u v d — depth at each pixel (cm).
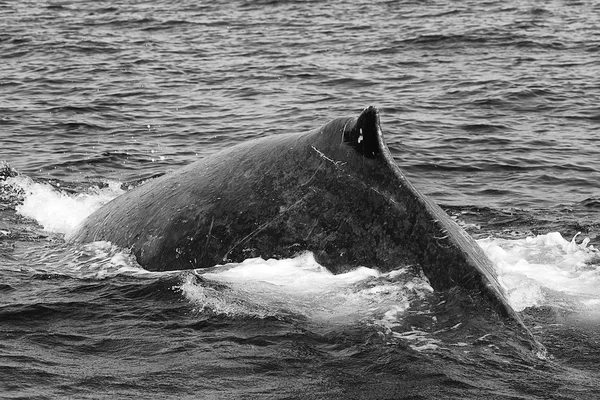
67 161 5781
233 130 6912
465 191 5072
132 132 6806
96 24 13388
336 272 2962
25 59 10300
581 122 7112
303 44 11531
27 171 5472
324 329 2695
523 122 7106
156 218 3391
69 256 3506
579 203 4766
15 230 4003
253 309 2830
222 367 2520
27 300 3033
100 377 2467
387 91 8494
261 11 15025
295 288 2911
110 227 3588
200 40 12000
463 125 6962
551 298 2956
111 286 3125
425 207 2905
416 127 6881
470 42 11381
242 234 3141
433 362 2491
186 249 3219
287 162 3222
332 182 3083
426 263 2850
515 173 5509
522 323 2656
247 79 9162
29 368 2520
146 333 2758
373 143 3020
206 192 3325
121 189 5062
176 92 8475
